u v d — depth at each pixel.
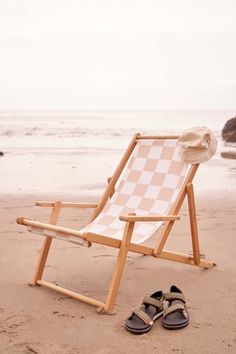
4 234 5.04
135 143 4.36
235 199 7.02
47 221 5.64
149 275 3.84
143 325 2.81
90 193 7.60
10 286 3.56
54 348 2.60
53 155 12.06
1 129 15.42
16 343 2.65
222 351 2.56
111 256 4.36
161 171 4.08
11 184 8.38
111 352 2.55
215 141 3.88
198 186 8.08
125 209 4.02
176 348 2.60
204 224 5.54
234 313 3.06
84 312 3.10
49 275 3.84
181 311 2.93
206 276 3.79
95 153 12.46
